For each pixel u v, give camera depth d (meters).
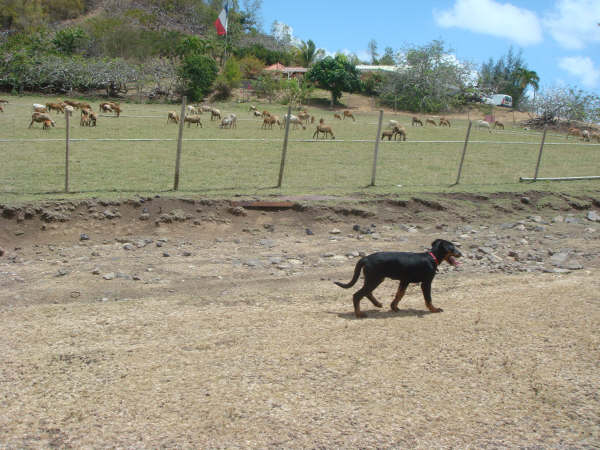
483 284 9.05
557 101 41.84
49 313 8.34
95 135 18.19
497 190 12.72
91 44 55.03
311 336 7.47
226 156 15.63
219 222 11.00
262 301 8.66
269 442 5.02
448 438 5.11
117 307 8.48
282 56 69.62
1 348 7.14
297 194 11.88
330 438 5.08
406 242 10.66
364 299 8.70
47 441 5.08
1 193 11.08
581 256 10.04
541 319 8.00
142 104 42.09
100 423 5.34
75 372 6.41
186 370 6.43
